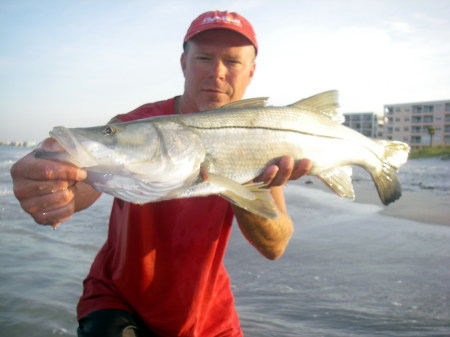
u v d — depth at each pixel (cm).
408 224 240
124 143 80
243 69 106
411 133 3194
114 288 93
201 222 95
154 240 93
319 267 162
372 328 112
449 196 376
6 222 240
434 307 124
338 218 261
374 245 192
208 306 97
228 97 106
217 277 98
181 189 87
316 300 132
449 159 1227
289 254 180
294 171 103
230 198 86
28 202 62
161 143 84
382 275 151
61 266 166
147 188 82
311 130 105
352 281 146
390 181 128
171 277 93
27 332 113
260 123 98
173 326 93
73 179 63
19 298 131
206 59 103
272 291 140
